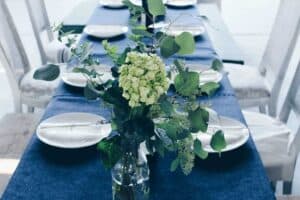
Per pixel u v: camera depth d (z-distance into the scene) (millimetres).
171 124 873
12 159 1700
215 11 2789
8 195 1081
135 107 843
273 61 2379
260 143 1768
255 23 4840
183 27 2195
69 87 1630
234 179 1137
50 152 1241
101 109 1478
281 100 3117
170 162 1188
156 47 992
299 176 2424
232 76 2404
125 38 2100
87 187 1110
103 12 2543
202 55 1895
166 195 1083
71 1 5324
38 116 2033
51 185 1118
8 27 2373
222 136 889
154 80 827
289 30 2221
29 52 3924
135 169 968
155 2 947
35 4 2760
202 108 878
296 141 1661
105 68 1691
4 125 1949
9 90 3451
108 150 880
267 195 1080
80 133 1307
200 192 1093
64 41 2691
